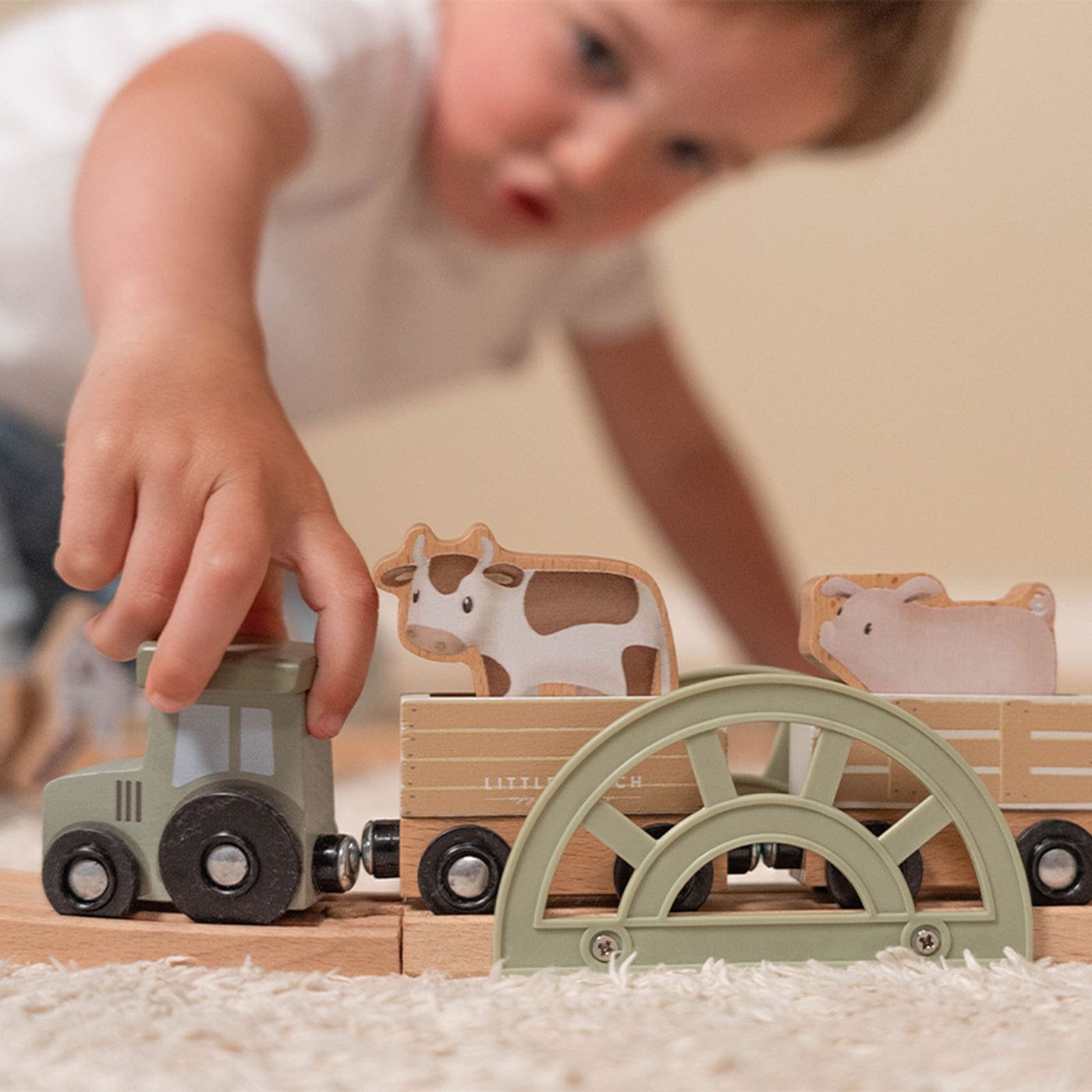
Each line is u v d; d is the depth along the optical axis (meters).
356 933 0.46
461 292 1.47
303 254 1.32
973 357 2.13
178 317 0.54
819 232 2.11
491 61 1.24
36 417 1.15
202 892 0.47
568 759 0.48
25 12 1.73
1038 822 0.49
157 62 0.95
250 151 0.81
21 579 1.08
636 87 1.19
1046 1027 0.38
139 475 0.46
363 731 1.30
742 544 1.62
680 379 1.63
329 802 0.51
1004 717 0.50
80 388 0.51
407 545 0.48
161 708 0.45
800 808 0.47
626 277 1.57
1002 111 2.04
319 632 0.47
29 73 1.21
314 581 0.48
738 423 2.14
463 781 0.48
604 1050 0.35
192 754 0.47
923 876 0.49
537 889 0.46
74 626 0.95
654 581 0.50
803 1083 0.33
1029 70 2.02
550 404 2.16
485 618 0.49
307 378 1.39
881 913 0.47
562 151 1.23
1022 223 2.09
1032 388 2.12
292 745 0.47
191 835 0.47
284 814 0.47
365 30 1.20
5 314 1.12
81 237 0.67
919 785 0.49
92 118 1.15
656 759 0.48
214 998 0.41
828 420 2.15
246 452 0.48
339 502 2.16
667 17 1.14
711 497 1.62
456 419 2.16
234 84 0.94
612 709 0.48
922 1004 0.41
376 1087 0.33
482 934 0.46
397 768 1.07
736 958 0.46
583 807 0.46
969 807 0.47
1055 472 2.13
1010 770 0.50
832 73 1.17
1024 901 0.47
